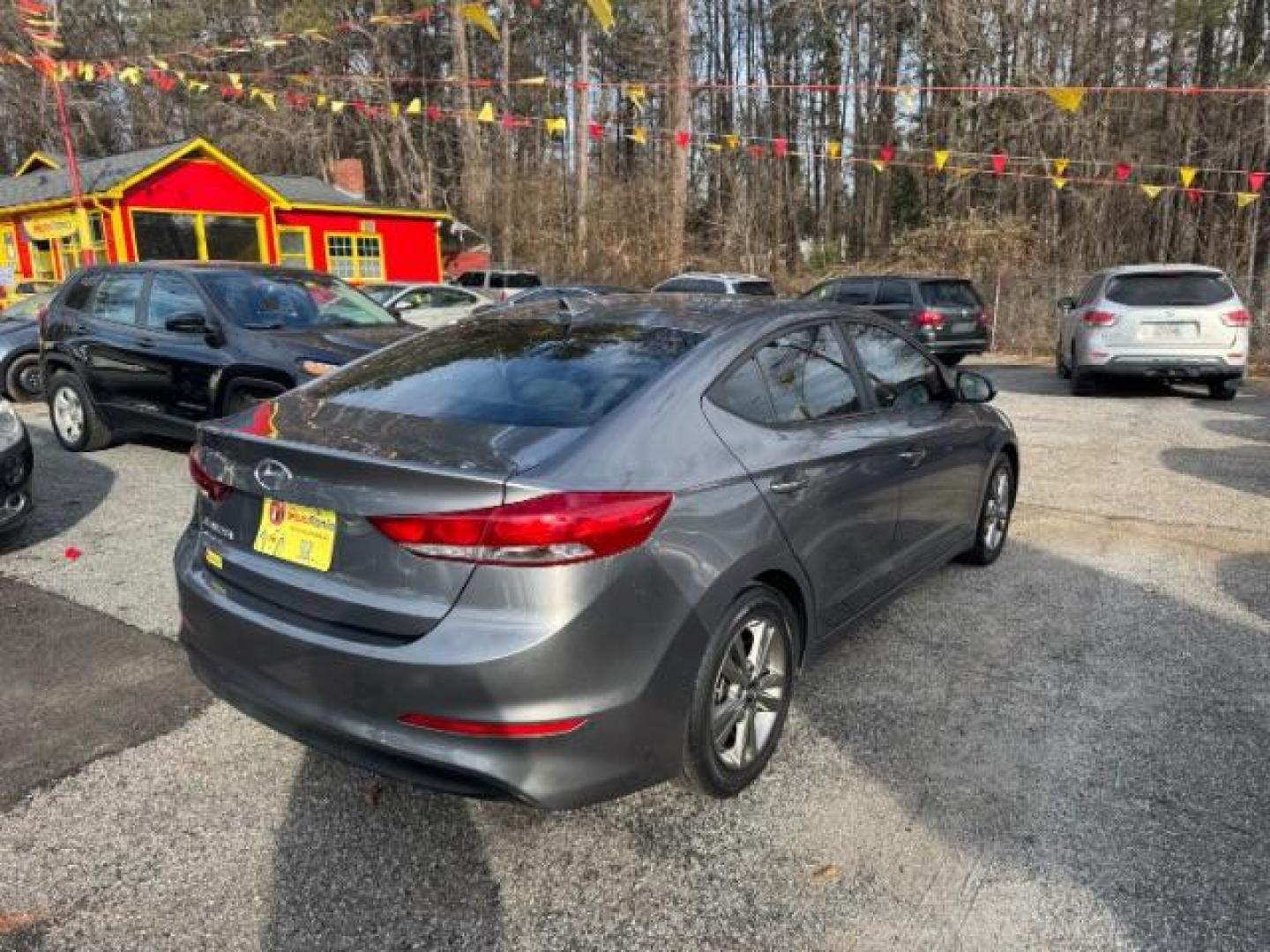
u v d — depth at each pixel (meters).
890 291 14.68
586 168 30.92
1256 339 15.61
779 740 3.22
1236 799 2.89
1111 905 2.42
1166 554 5.30
